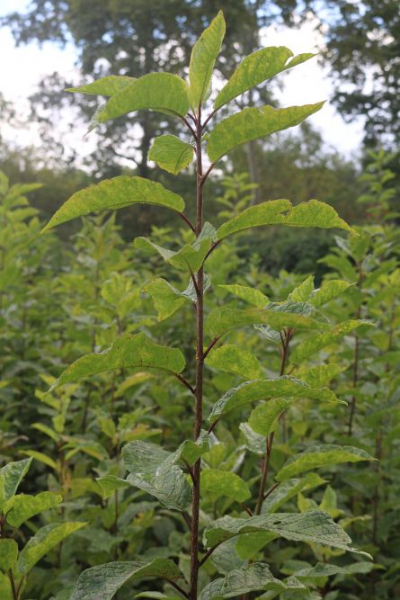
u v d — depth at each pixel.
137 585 2.98
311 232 16.30
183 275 5.29
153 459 1.52
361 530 3.25
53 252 7.70
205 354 1.53
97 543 2.56
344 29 20.94
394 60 20.53
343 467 3.28
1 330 4.64
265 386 1.43
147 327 4.52
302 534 1.33
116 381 3.88
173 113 1.51
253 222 1.56
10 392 4.02
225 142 1.51
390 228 4.97
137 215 22.14
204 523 2.29
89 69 23.88
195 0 22.34
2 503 1.65
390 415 3.28
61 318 5.71
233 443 3.02
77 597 1.34
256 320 1.43
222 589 1.46
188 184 23.88
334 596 2.52
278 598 2.30
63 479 3.03
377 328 4.02
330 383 4.17
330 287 1.87
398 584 3.15
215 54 1.47
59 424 3.00
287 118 1.46
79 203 1.48
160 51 23.77
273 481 3.39
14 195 5.05
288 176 35.91
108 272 4.64
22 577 1.75
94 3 23.09
